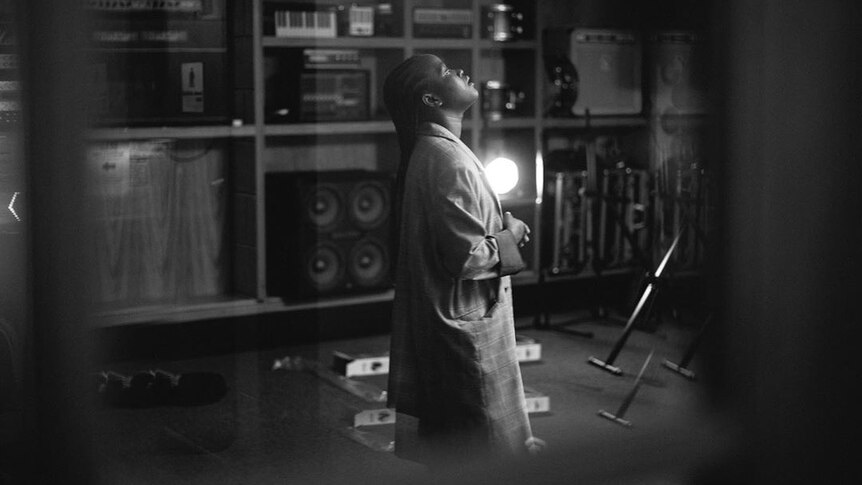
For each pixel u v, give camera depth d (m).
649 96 6.00
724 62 3.05
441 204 2.68
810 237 3.14
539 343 5.25
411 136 2.84
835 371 3.20
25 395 2.06
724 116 3.07
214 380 4.34
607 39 5.89
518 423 2.83
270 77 5.37
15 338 2.69
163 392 4.23
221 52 5.01
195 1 4.88
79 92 1.95
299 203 5.11
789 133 3.08
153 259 4.96
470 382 2.75
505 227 2.83
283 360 4.91
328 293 5.21
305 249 5.14
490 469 2.66
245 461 3.68
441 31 5.57
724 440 3.05
